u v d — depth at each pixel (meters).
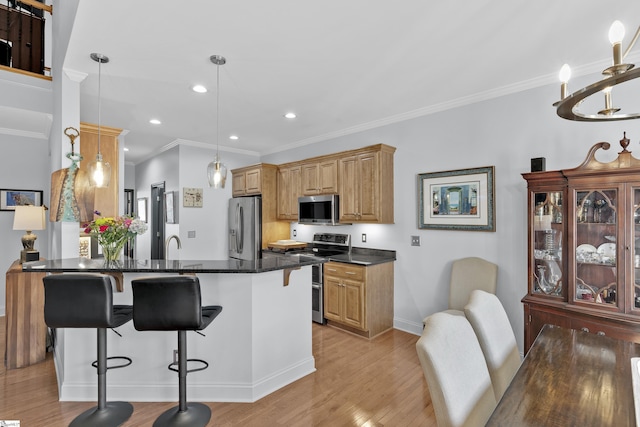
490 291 2.80
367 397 2.32
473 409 1.14
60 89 2.60
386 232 3.78
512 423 0.96
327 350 3.11
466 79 2.70
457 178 3.15
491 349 1.47
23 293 2.81
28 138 4.14
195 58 2.33
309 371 2.68
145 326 1.84
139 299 1.83
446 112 3.25
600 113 1.23
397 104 3.30
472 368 1.24
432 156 3.36
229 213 5.31
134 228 2.45
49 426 1.96
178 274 2.24
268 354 2.42
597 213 2.17
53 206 2.67
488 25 1.94
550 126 2.62
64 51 2.34
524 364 1.34
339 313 3.63
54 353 2.90
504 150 2.86
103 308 1.84
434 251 3.35
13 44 3.43
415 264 3.51
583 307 2.17
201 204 5.11
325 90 2.93
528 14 1.83
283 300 2.53
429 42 2.13
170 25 1.92
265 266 2.21
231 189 5.49
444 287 3.27
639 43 2.12
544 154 2.65
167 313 1.83
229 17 1.85
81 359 2.27
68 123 2.50
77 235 2.53
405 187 3.60
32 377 2.59
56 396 2.30
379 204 3.53
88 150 2.91
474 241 3.05
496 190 2.91
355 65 2.45
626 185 2.01
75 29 1.96
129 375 2.29
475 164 3.04
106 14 1.81
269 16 1.84
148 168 6.19
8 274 2.75
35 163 4.19
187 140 4.88
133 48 2.18
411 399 2.29
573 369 1.29
